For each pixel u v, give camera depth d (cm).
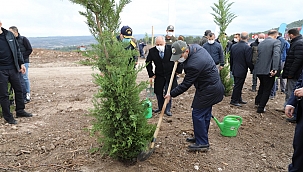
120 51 338
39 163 371
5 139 449
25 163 370
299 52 549
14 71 538
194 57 374
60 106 666
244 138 475
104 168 355
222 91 398
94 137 455
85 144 428
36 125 523
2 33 507
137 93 340
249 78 1166
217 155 406
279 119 588
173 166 366
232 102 697
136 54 350
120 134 342
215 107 672
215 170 363
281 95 830
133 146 349
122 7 340
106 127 339
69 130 495
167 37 655
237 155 410
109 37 337
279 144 455
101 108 349
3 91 513
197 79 383
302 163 283
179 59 377
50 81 1016
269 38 605
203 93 385
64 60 1788
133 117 325
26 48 679
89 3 328
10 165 364
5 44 511
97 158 381
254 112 637
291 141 469
